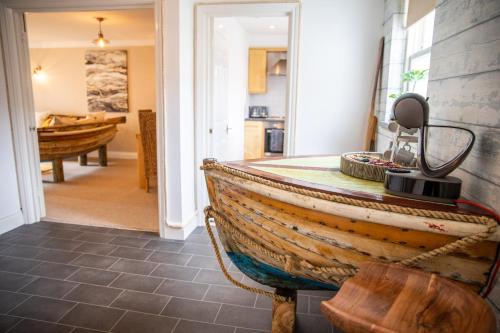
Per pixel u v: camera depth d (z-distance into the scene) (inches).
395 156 56.5
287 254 49.5
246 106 267.6
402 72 103.3
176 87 106.7
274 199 47.3
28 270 93.0
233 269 96.2
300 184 47.1
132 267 95.9
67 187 184.7
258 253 54.3
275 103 278.8
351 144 120.4
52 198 162.6
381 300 32.8
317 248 45.2
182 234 115.1
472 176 48.4
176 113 108.3
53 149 187.5
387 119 105.2
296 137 121.4
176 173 112.1
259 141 262.8
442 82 59.5
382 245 40.0
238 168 60.6
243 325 71.7
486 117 44.3
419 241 37.8
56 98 284.2
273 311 62.6
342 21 114.0
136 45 268.5
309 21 114.9
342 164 58.9
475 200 47.4
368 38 114.0
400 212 37.0
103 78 275.4
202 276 91.6
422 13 81.0
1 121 117.0
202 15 116.0
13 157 122.7
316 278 49.2
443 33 59.4
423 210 36.1
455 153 53.7
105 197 165.8
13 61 118.0
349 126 119.4
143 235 119.2
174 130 109.4
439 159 60.2
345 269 43.8
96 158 282.5
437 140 61.2
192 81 119.1
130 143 282.7
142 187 184.4
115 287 85.2
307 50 116.6
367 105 117.5
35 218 130.2
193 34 116.6
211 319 73.4
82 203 155.3
